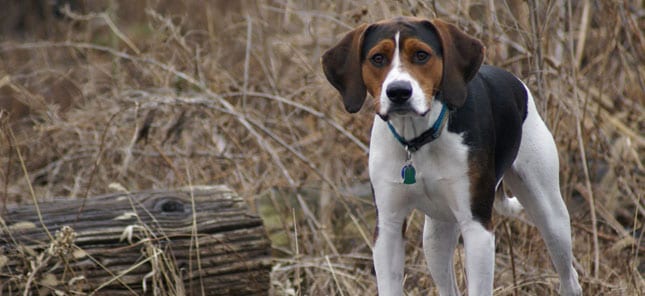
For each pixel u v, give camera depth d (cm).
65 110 1323
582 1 1291
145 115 1149
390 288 711
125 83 1288
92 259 750
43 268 739
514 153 751
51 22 1653
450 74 652
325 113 1126
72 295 733
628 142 1113
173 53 1269
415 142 683
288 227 1070
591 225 1045
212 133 1148
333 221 1099
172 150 1147
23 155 1156
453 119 683
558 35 1087
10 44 1531
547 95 986
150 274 747
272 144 1162
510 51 1151
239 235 791
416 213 1054
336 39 1160
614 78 1232
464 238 698
